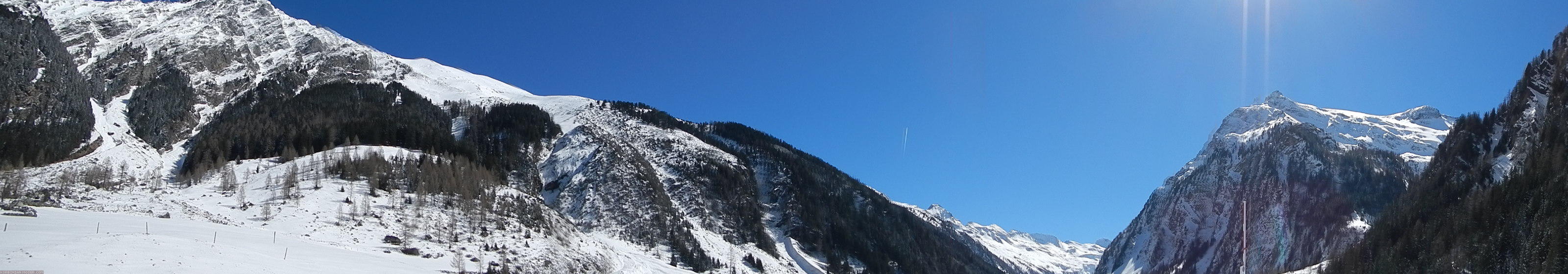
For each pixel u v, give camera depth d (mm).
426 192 157625
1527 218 145125
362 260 103125
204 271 78000
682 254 174250
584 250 149125
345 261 99500
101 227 100125
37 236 86562
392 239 121125
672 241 181625
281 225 123500
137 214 123688
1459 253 155000
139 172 180750
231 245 96500
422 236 126562
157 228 105312
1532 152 170750
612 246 168500
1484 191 172125
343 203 144125
